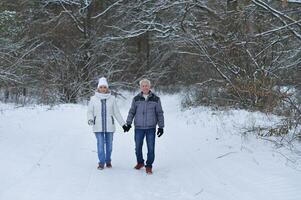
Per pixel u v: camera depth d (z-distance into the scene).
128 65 32.03
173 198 7.20
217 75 21.75
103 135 9.31
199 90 24.02
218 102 20.56
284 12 13.91
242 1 15.71
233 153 10.12
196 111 20.08
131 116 9.34
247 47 18.02
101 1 31.50
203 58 21.62
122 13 31.45
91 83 29.28
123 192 7.51
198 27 22.42
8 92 24.62
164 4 25.17
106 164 9.37
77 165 9.39
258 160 9.28
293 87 13.49
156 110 9.24
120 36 29.14
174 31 25.36
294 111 12.09
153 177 8.66
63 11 29.50
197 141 12.16
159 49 35.47
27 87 25.36
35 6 31.02
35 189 7.36
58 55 28.03
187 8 22.39
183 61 25.33
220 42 19.94
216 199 7.07
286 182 7.62
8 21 24.88
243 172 8.51
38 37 28.23
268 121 13.81
